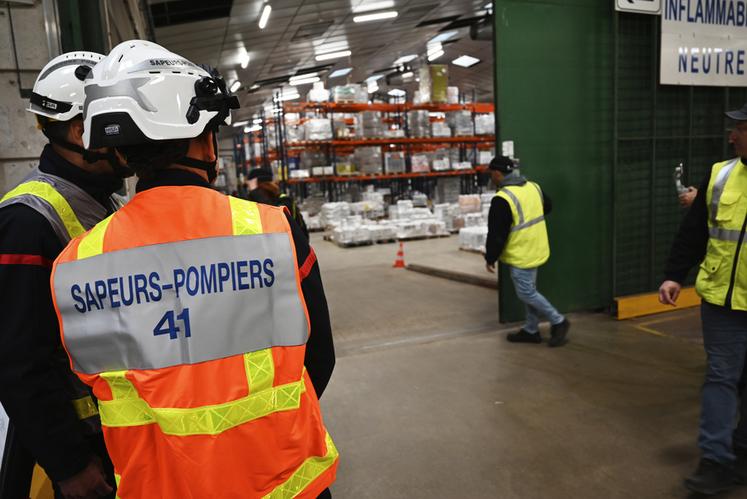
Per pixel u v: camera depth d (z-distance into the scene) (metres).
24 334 1.21
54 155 1.52
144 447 1.03
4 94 2.62
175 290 1.03
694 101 5.59
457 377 3.93
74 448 1.25
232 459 1.02
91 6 3.02
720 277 2.38
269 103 25.84
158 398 0.99
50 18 2.64
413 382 3.88
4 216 1.29
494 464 2.76
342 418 3.36
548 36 4.95
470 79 24.94
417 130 15.12
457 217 13.14
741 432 2.44
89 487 1.28
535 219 4.37
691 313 5.37
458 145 16.91
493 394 3.61
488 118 15.80
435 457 2.85
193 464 0.99
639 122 5.37
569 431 3.06
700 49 5.39
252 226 1.11
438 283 7.62
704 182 2.56
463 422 3.23
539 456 2.81
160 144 1.10
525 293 4.44
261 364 1.06
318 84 14.46
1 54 2.60
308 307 1.18
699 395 3.45
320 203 15.53
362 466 2.79
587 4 5.05
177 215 1.08
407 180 17.14
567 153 5.14
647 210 5.52
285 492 1.09
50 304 1.28
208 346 1.03
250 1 10.27
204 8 10.11
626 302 5.25
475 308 6.04
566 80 5.06
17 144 2.67
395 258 9.97
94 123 1.06
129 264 1.04
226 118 1.19
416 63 22.58
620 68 5.23
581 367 4.02
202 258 1.06
